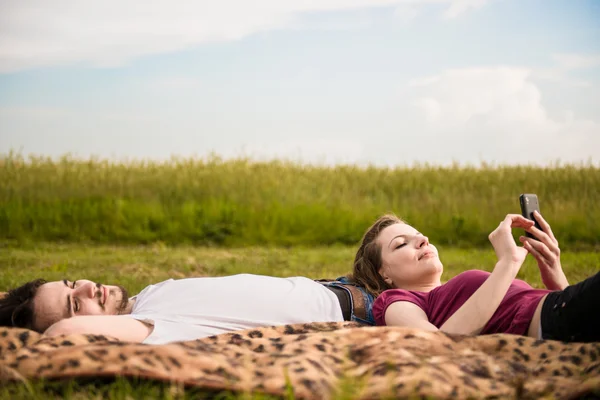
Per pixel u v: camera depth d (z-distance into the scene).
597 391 2.31
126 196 11.73
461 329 3.09
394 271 3.68
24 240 10.38
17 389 2.45
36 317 3.23
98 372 2.42
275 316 3.43
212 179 12.66
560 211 10.98
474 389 2.39
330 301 3.60
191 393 2.40
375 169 14.18
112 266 7.98
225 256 9.16
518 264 3.16
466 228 10.88
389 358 2.57
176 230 10.86
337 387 2.39
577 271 7.75
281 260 8.73
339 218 11.19
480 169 13.81
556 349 2.79
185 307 3.37
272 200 11.62
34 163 13.52
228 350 2.69
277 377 2.41
